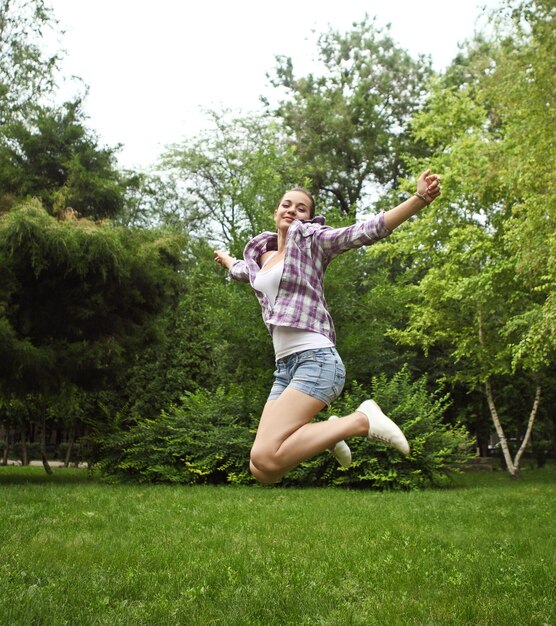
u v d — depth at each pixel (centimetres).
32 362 1285
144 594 397
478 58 1403
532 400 2172
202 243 2417
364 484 1445
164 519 743
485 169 1375
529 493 1183
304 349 324
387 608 376
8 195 1520
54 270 1321
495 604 385
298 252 333
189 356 1877
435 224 1762
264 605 378
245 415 1566
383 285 1688
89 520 721
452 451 1477
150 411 1822
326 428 317
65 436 3459
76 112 1733
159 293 1532
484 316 1722
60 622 330
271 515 788
